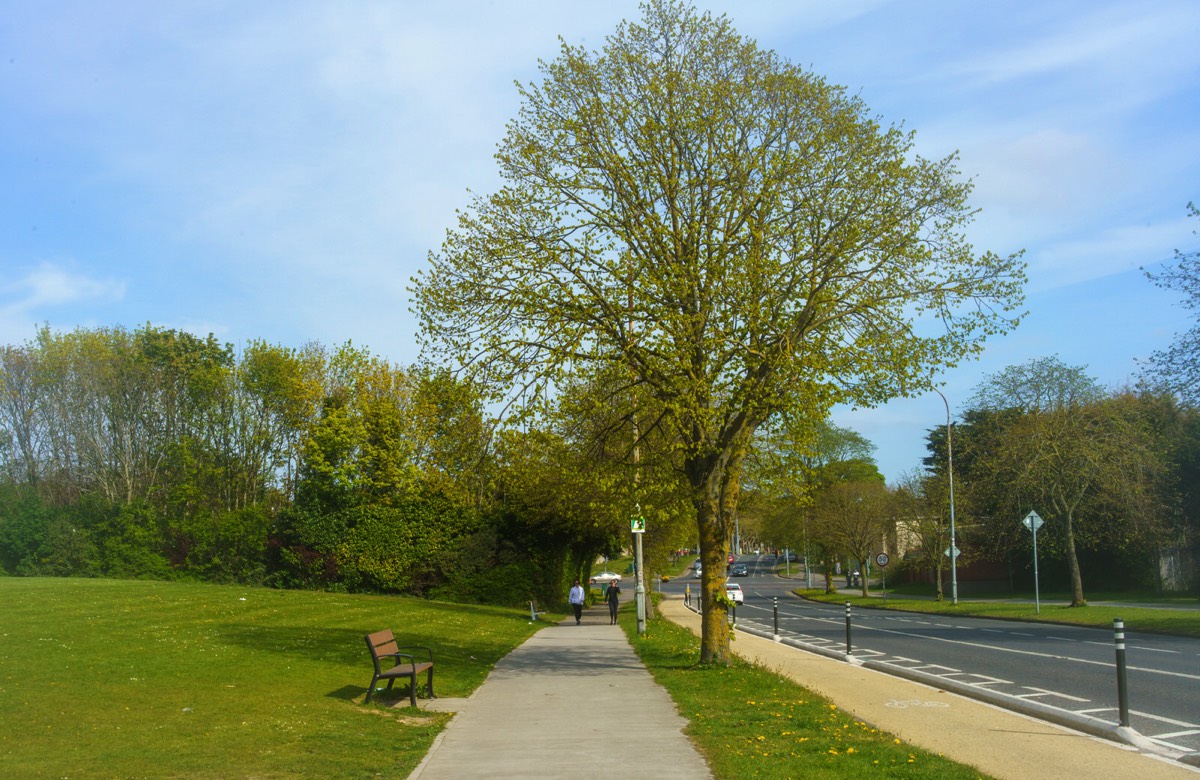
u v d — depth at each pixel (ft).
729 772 29.01
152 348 200.34
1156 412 130.31
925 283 59.31
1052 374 138.21
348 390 175.32
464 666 61.52
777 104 59.98
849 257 57.93
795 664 64.85
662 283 54.54
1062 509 128.77
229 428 192.13
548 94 61.93
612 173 59.16
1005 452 131.95
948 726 37.68
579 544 167.84
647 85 60.03
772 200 57.93
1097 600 150.61
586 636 94.58
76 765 28.12
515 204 59.88
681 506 65.31
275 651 59.47
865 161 58.03
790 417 56.18
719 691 48.44
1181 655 65.51
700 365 55.93
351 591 153.17
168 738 32.60
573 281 58.44
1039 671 58.03
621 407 63.31
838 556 232.12
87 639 58.39
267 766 29.37
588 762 31.45
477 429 60.18
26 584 105.09
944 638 89.45
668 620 125.59
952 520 155.02
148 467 192.54
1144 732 36.14
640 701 46.03
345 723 37.55
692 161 59.67
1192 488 139.85
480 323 59.47
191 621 74.79
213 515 168.14
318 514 154.61
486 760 31.96
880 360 56.95
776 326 56.13
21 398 182.09
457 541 150.92
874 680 54.44
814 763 30.09
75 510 164.66
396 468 152.35
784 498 63.41
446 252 60.44
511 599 149.18
